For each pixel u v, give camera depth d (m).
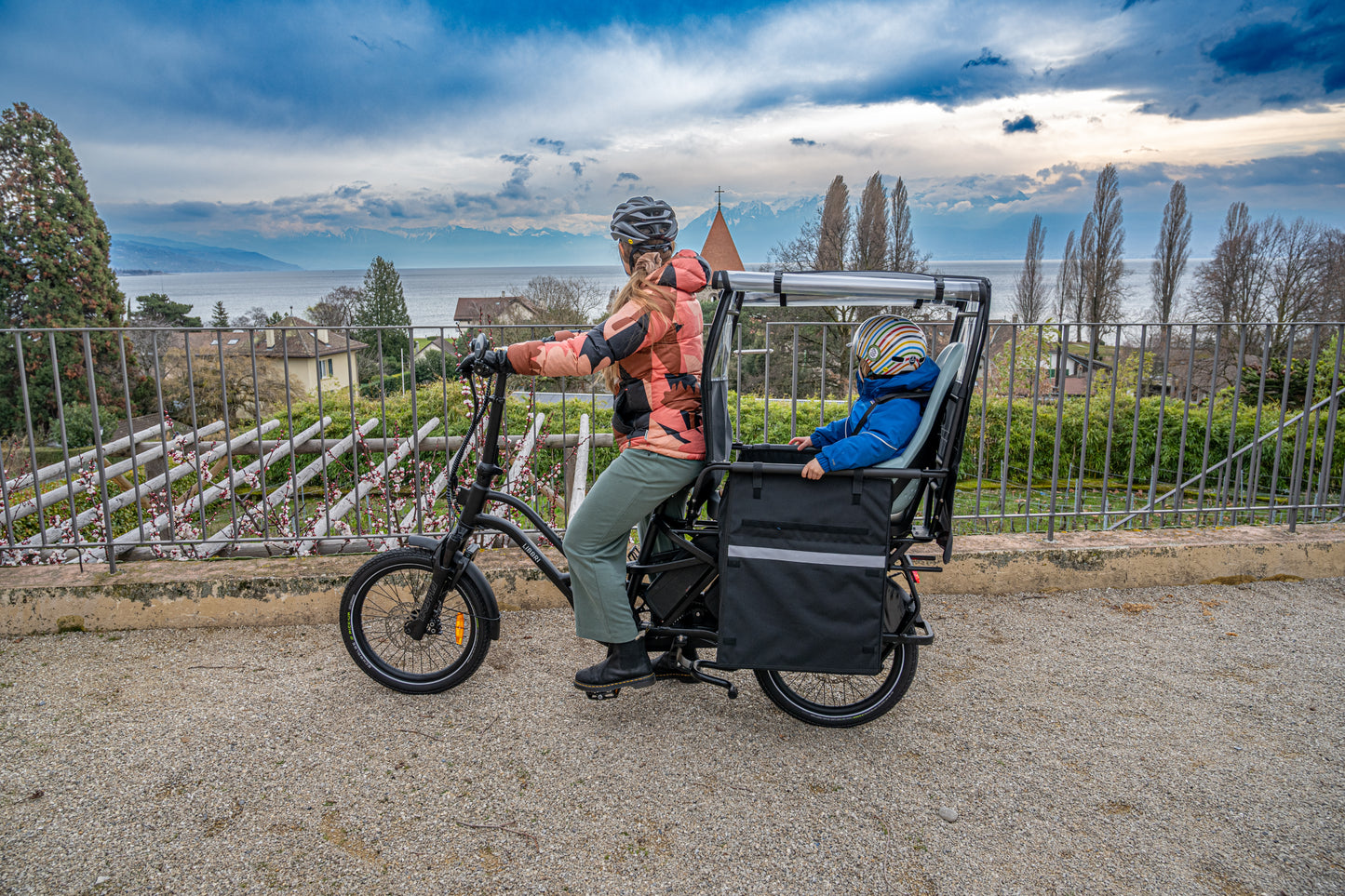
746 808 2.24
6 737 2.55
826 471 2.19
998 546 3.90
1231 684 2.98
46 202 28.47
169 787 2.29
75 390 25.05
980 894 1.92
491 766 2.42
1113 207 47.03
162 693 2.85
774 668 2.31
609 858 2.03
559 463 5.59
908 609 2.47
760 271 2.20
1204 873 1.99
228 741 2.54
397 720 2.67
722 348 2.42
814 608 2.26
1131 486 4.26
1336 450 9.16
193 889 1.90
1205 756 2.51
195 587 3.39
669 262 2.27
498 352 2.29
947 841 2.11
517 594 3.60
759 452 2.64
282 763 2.42
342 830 2.12
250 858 2.01
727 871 1.99
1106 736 2.63
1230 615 3.60
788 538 2.25
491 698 2.83
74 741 2.53
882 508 2.23
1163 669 3.09
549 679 2.96
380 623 2.92
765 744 2.56
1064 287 50.62
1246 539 4.02
